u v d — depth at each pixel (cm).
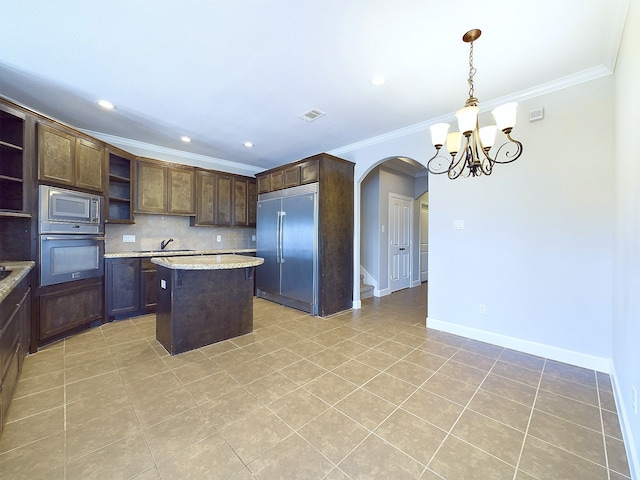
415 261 626
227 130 360
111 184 386
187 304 264
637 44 141
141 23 176
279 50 202
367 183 529
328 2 160
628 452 142
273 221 458
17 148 244
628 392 154
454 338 301
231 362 243
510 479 129
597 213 230
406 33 184
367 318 374
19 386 201
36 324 258
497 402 188
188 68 225
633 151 154
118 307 348
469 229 300
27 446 145
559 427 164
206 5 162
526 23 175
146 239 428
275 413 175
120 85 250
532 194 260
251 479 128
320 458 140
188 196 445
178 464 136
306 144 418
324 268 380
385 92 261
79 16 170
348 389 202
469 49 200
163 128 353
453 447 148
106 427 160
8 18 170
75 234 296
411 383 211
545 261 255
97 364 236
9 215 233
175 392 196
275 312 403
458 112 175
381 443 150
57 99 277
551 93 248
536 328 260
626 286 169
